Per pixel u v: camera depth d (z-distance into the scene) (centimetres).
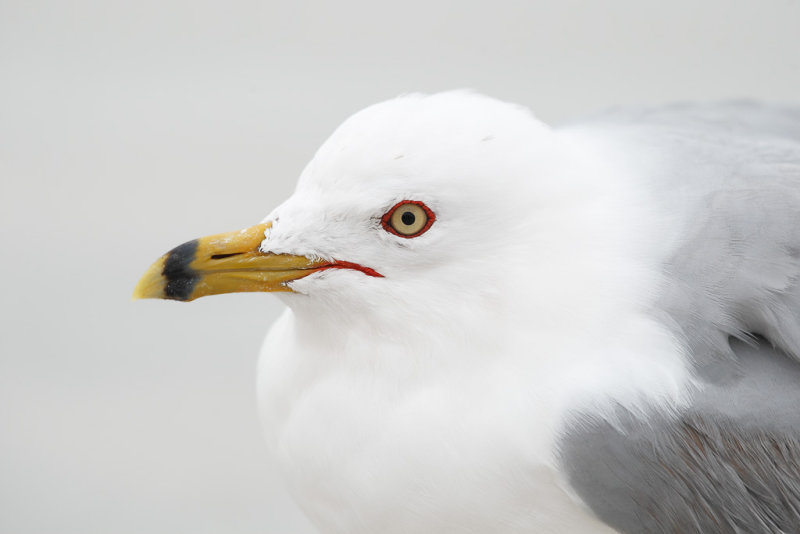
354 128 337
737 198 338
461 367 336
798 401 336
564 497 336
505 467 336
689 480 336
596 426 335
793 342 336
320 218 337
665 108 346
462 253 336
